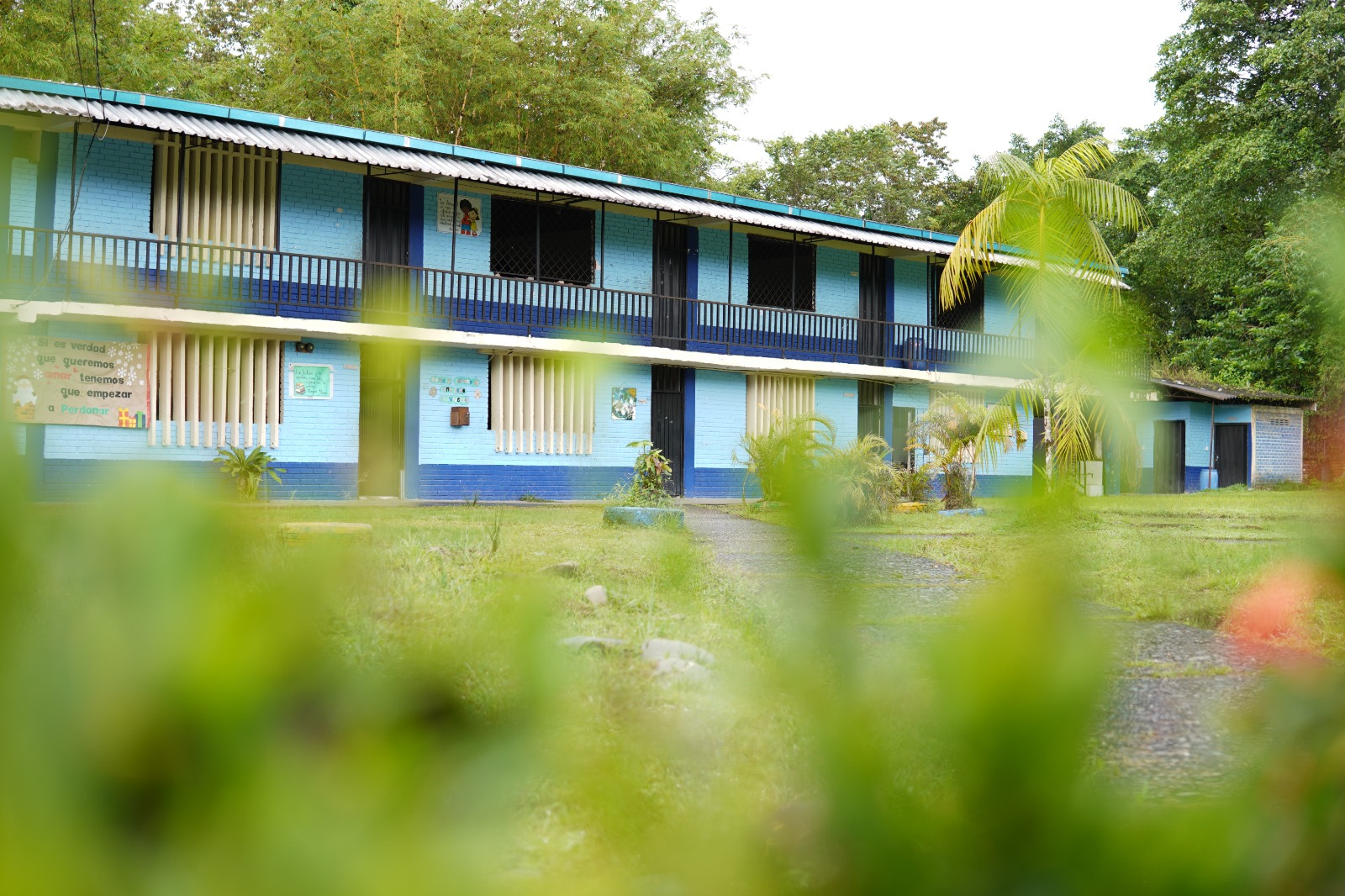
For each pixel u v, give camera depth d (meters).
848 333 25.28
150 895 0.26
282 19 28.38
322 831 0.28
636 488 15.42
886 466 14.41
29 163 16.23
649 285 22.50
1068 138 39.81
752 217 21.97
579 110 29.09
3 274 15.95
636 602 5.03
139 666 0.27
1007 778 0.30
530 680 0.34
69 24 23.75
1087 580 0.33
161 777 0.27
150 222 17.08
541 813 0.40
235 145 17.84
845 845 0.32
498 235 20.61
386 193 19.44
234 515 0.30
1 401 0.30
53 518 0.28
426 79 28.64
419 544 5.71
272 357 18.25
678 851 0.33
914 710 0.32
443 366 19.91
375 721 0.30
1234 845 0.30
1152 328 0.59
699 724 0.41
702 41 33.28
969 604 0.33
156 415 17.06
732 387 23.66
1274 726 0.36
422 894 0.28
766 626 0.43
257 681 0.28
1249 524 13.79
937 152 46.41
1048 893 0.30
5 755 0.26
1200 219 27.23
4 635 0.27
